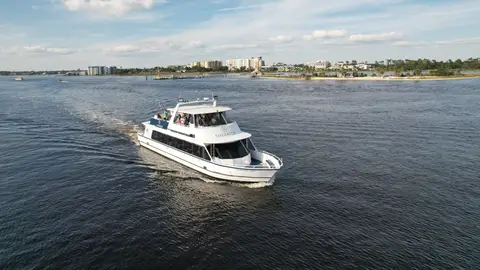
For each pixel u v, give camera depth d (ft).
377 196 90.94
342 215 81.10
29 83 646.33
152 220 79.36
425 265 62.90
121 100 303.27
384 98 310.86
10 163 116.47
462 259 64.54
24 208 84.17
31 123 181.68
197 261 64.85
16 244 69.00
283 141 148.36
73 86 530.27
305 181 101.71
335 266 62.80
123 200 89.35
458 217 79.61
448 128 170.81
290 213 82.64
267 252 67.31
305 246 69.00
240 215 82.12
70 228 75.25
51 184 98.94
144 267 63.00
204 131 108.06
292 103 282.77
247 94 374.84
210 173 104.47
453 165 114.01
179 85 565.94
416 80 581.53
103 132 161.58
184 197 91.86
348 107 252.62
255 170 96.73
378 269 61.87
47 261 63.98
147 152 130.82
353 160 120.37
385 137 153.89
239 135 110.73
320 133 163.32
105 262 64.08
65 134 156.66
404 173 107.14
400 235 72.38
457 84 466.70
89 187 97.25
